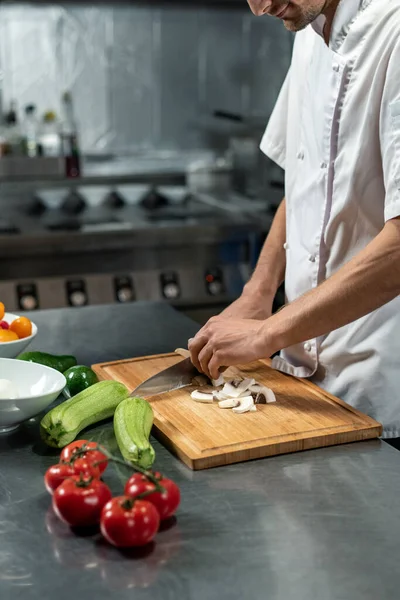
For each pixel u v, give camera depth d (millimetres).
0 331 1580
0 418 1309
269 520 1093
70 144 3518
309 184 1625
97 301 3160
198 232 3215
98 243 3119
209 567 989
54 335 1881
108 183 3592
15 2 3336
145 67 3680
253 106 3844
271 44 3805
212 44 3732
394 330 1530
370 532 1062
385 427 1559
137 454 1185
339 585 955
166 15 3645
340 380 1596
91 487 1060
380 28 1437
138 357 1714
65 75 3598
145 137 3744
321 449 1312
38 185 3477
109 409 1348
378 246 1351
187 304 3270
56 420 1271
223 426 1346
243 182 3646
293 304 1432
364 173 1493
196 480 1207
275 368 1634
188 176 3691
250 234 3289
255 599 929
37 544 1040
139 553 1018
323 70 1573
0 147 3418
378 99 1442
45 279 3102
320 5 1438
